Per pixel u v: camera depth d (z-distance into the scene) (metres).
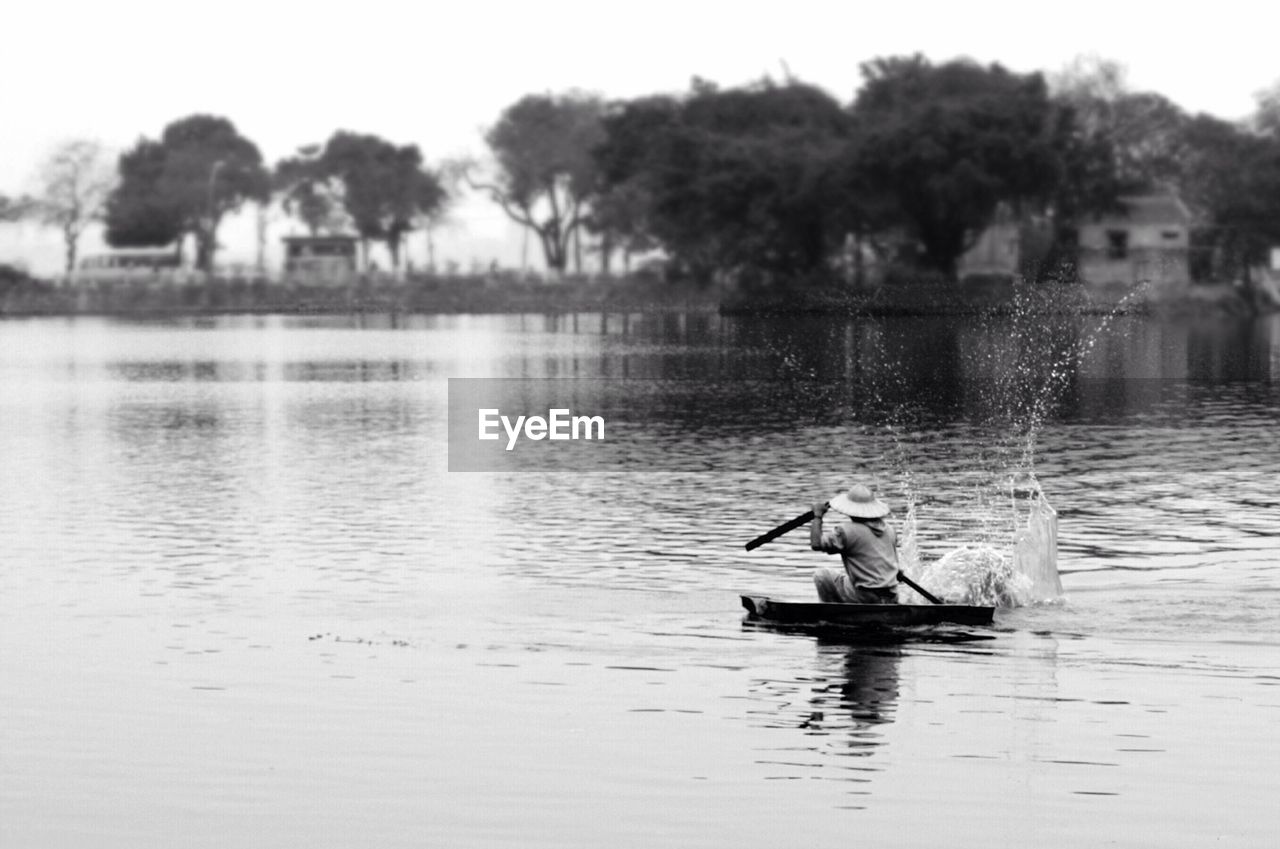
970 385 130.00
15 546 58.94
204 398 124.25
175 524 63.78
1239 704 38.56
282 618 47.31
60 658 43.03
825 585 47.72
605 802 33.00
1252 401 115.50
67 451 89.00
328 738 36.62
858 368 148.88
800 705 38.72
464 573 53.56
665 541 59.34
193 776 34.47
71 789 33.84
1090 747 35.84
